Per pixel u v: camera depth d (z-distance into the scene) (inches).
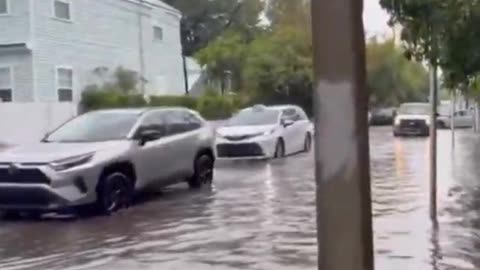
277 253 331.9
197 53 1790.1
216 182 631.8
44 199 442.0
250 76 1574.8
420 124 1327.5
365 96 144.3
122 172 485.7
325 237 144.6
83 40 1115.9
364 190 143.6
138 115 525.7
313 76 147.3
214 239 370.9
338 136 143.3
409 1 253.9
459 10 249.4
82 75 1108.5
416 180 599.8
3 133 898.7
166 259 328.2
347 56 142.3
